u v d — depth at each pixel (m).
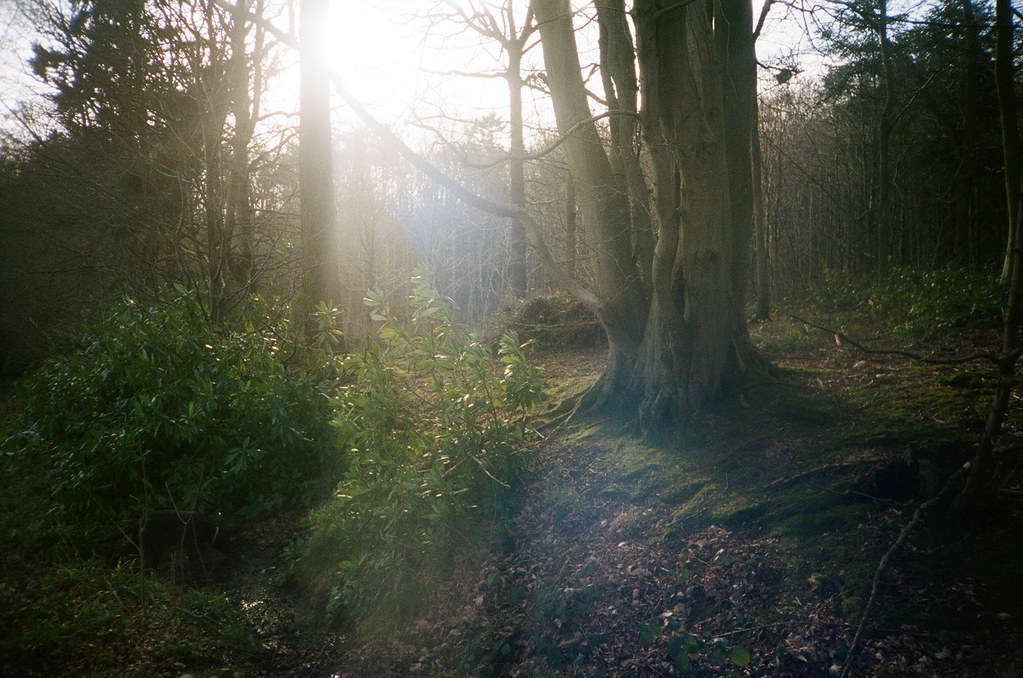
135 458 6.98
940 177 25.75
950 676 3.53
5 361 15.50
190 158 9.42
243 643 5.10
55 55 12.66
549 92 7.89
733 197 7.49
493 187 13.96
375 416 6.35
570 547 5.46
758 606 4.31
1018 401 5.67
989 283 11.11
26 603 5.16
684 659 4.10
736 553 4.77
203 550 6.52
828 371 7.55
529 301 13.74
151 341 8.05
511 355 6.74
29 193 13.38
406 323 10.55
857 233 26.06
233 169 9.48
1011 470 4.55
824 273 14.45
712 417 6.58
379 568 5.74
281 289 12.02
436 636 5.10
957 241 21.00
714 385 6.80
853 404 6.29
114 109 11.96
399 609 5.42
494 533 5.91
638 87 6.66
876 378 6.99
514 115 10.92
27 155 13.17
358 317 15.74
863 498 4.87
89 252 12.34
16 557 6.12
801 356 8.81
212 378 7.91
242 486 7.52
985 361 7.18
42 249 13.99
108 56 11.59
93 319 12.23
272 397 7.66
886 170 17.00
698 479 5.72
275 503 7.43
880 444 5.33
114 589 5.45
